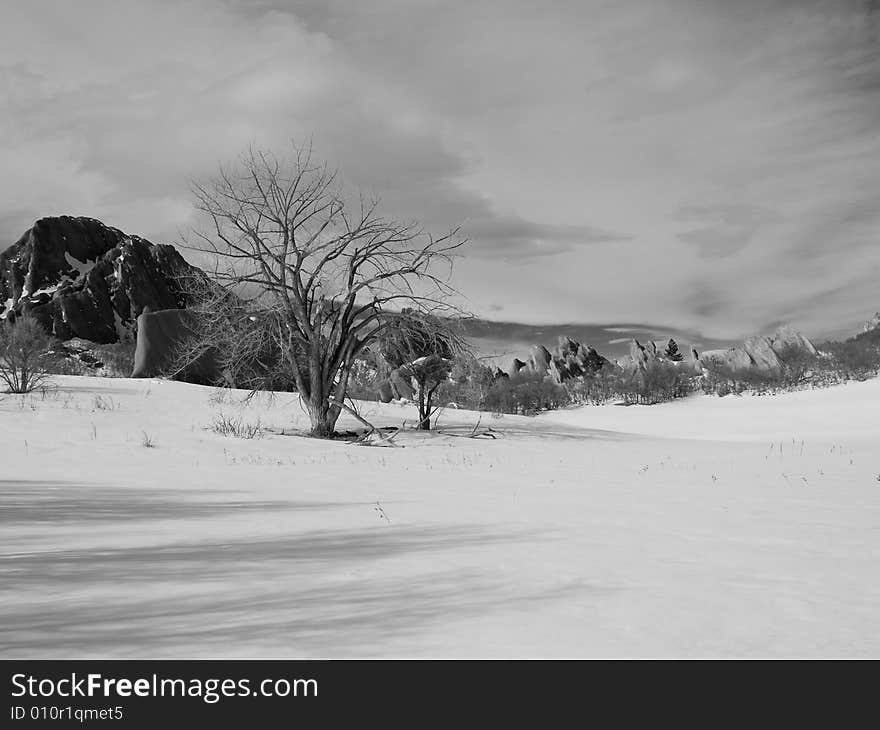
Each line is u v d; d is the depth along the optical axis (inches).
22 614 145.2
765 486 529.0
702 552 240.4
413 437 1211.2
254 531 279.0
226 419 1191.6
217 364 1673.2
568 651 128.4
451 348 1222.9
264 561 212.8
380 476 592.4
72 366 2421.3
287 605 156.9
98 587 172.1
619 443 1266.0
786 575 201.3
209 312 1192.2
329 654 123.5
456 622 145.2
